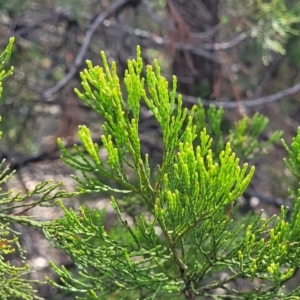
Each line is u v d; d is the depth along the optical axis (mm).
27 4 10500
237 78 11875
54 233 3543
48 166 12656
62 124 10203
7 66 10758
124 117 3061
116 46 11352
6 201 3475
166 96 3037
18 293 3393
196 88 11617
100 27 11297
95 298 3066
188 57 10477
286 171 12203
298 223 3084
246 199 10648
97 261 3434
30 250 10211
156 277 3545
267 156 12297
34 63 12047
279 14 10031
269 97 10250
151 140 12180
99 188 3158
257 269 3164
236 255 3469
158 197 3303
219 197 3020
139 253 3348
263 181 11766
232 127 10195
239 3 10547
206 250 4410
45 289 10297
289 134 12977
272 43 10328
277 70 13023
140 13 12055
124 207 5723
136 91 2977
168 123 3098
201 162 2895
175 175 3217
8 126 11414
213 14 11484
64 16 11227
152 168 10922
